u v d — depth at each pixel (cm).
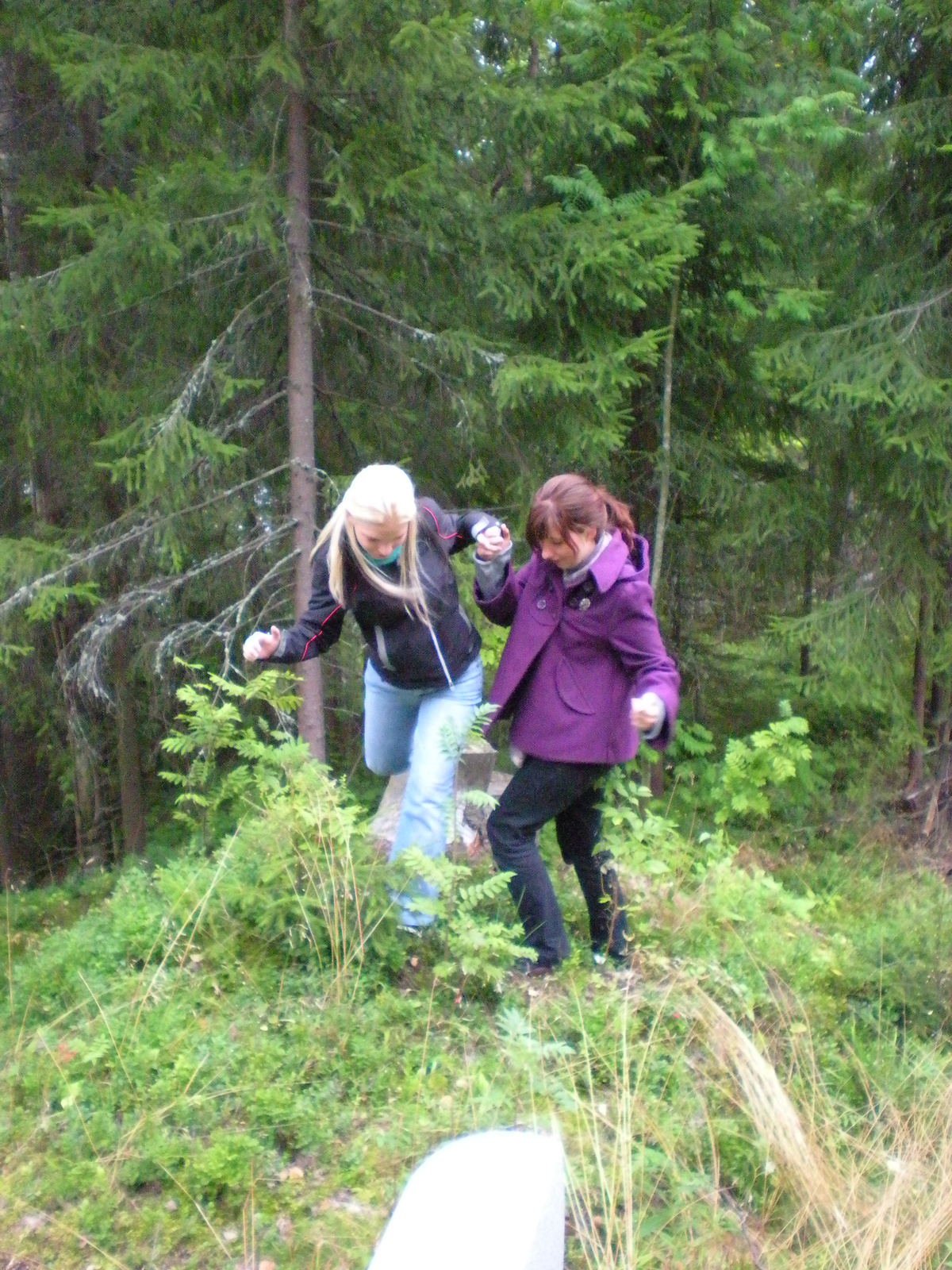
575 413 615
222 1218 233
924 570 717
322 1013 299
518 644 327
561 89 562
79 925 357
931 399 636
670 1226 239
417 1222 104
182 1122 256
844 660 707
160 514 591
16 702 825
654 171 715
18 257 748
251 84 554
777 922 405
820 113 606
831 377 659
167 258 530
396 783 559
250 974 314
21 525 802
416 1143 252
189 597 662
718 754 855
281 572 644
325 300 606
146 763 936
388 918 329
